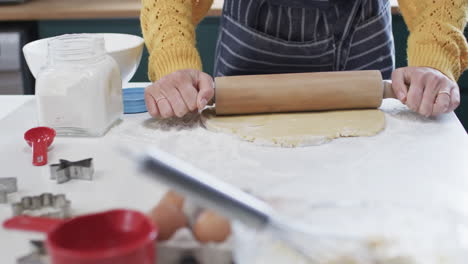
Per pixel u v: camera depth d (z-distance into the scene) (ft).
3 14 6.36
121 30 6.52
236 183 2.42
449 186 2.35
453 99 3.18
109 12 6.38
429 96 3.17
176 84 3.19
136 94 3.60
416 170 2.53
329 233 1.53
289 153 2.75
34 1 6.92
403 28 6.40
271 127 3.01
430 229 1.57
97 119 2.95
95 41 2.97
